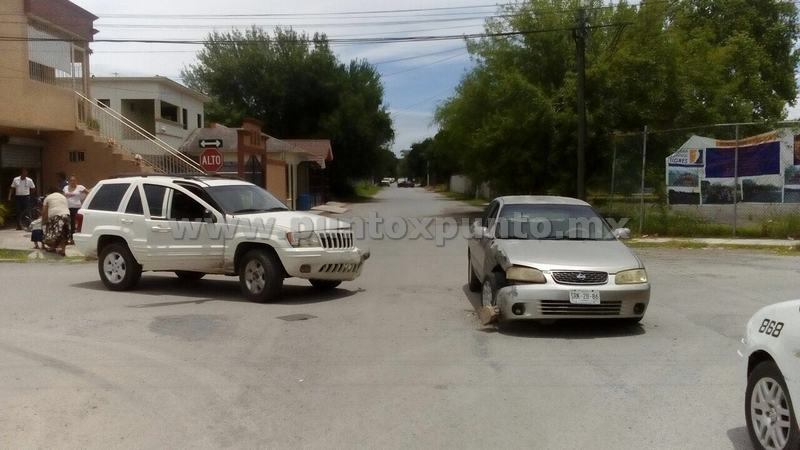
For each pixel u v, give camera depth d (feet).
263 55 195.62
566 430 18.08
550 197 36.17
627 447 16.97
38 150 80.79
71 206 62.54
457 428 18.26
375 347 26.66
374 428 18.29
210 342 27.45
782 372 15.05
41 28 75.31
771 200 65.51
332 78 196.75
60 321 31.27
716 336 28.27
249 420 18.92
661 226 69.10
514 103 92.89
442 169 295.69
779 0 143.74
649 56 85.71
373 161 210.79
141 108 112.68
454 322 31.19
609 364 24.22
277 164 113.09
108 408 19.85
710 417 18.95
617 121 86.63
